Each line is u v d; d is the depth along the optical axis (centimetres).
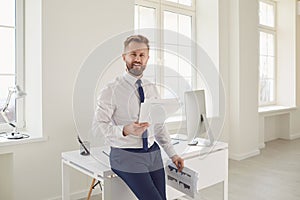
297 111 623
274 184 343
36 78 290
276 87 632
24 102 311
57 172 295
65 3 292
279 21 622
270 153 494
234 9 460
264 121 586
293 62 609
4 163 278
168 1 439
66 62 295
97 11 314
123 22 335
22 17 306
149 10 417
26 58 307
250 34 477
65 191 229
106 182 179
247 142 471
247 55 471
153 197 157
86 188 312
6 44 300
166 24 438
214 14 453
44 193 288
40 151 283
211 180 247
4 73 300
